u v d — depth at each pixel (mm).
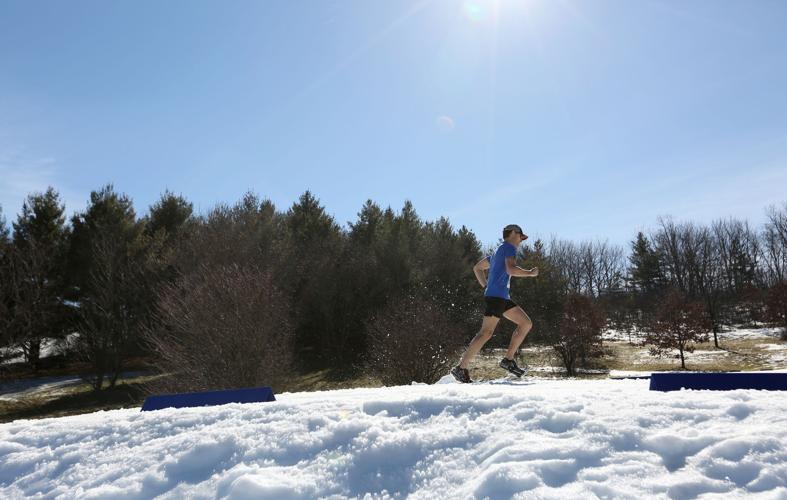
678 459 1979
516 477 1915
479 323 27844
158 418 2996
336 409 2838
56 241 26906
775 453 1897
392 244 30016
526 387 3238
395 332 17891
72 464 2643
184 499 2180
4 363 22484
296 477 2188
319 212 33844
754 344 30422
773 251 57938
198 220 27172
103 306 23062
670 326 25734
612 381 3812
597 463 1998
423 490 2035
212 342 12617
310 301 28516
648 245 59656
